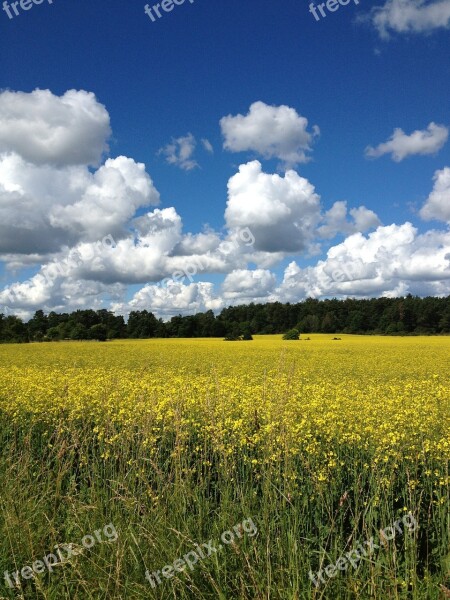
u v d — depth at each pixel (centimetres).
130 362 2714
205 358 2923
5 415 1077
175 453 599
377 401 1129
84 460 631
